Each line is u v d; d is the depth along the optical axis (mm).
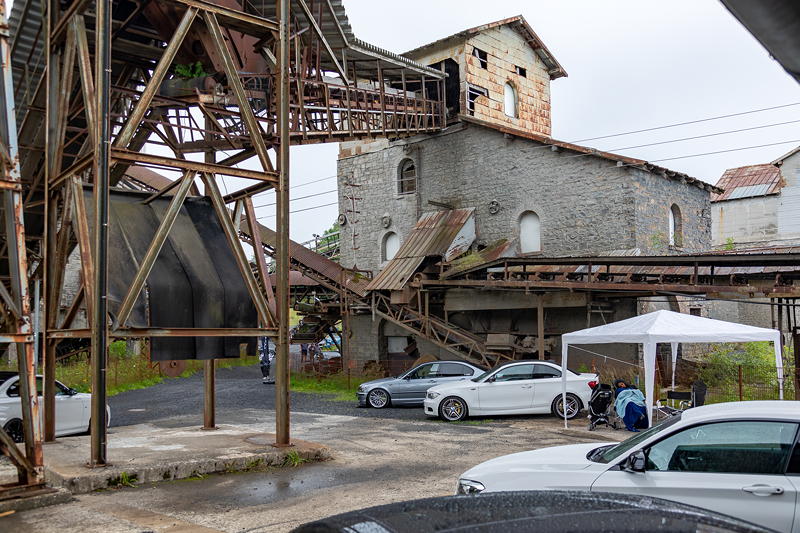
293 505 7594
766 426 4812
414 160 29875
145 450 10305
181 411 18500
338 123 24016
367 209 31969
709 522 2170
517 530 2100
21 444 11141
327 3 17000
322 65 22438
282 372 10859
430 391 16438
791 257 16047
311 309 30750
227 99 13430
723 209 36781
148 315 10305
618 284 18578
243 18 11047
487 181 27141
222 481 8984
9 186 6977
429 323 25156
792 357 18422
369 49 22344
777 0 1812
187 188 10195
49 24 11242
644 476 4973
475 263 24672
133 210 11195
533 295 22953
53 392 11516
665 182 24297
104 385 9070
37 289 18031
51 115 11305
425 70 26078
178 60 13789
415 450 11602
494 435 13430
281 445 10719
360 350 29969
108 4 9305
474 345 23969
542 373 16375
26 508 7215
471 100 29250
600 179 23531
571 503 2420
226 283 11242
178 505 7578
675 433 5078
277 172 11258
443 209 28578
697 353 22234
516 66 32125
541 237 25078
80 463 9188
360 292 27906
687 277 18656
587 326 22062
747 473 4727
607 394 14109
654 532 2049
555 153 24906
